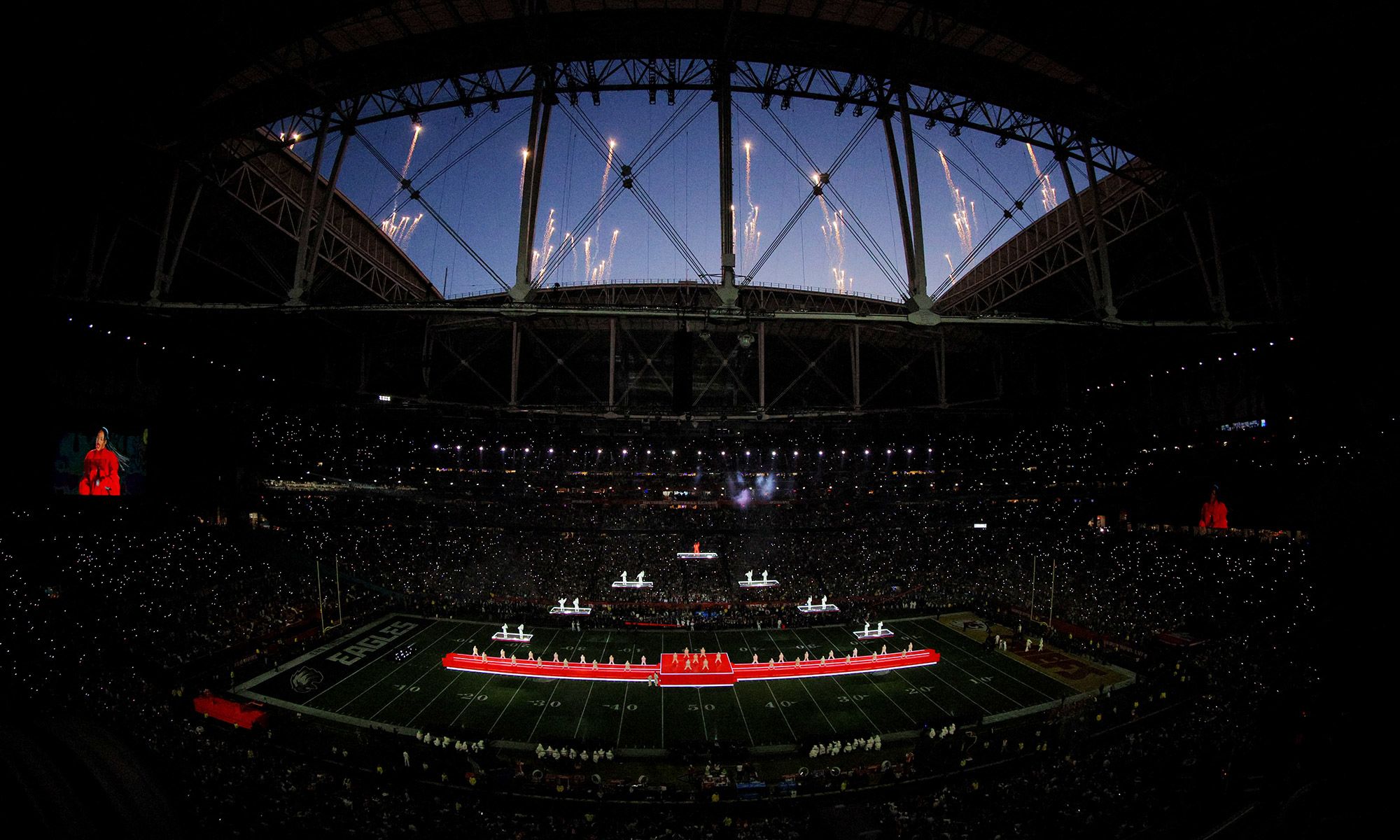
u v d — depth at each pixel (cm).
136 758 1101
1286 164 3152
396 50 2997
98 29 2455
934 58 3103
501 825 2308
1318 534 1159
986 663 4603
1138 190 4072
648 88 3195
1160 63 2847
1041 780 2406
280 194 3862
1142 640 4606
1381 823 798
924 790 2747
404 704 3781
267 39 2622
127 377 4975
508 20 2934
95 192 3253
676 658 4328
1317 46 2570
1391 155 2922
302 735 3138
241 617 4675
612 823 2422
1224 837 1114
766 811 2622
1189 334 3772
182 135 3091
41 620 3594
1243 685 3169
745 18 2961
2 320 3809
